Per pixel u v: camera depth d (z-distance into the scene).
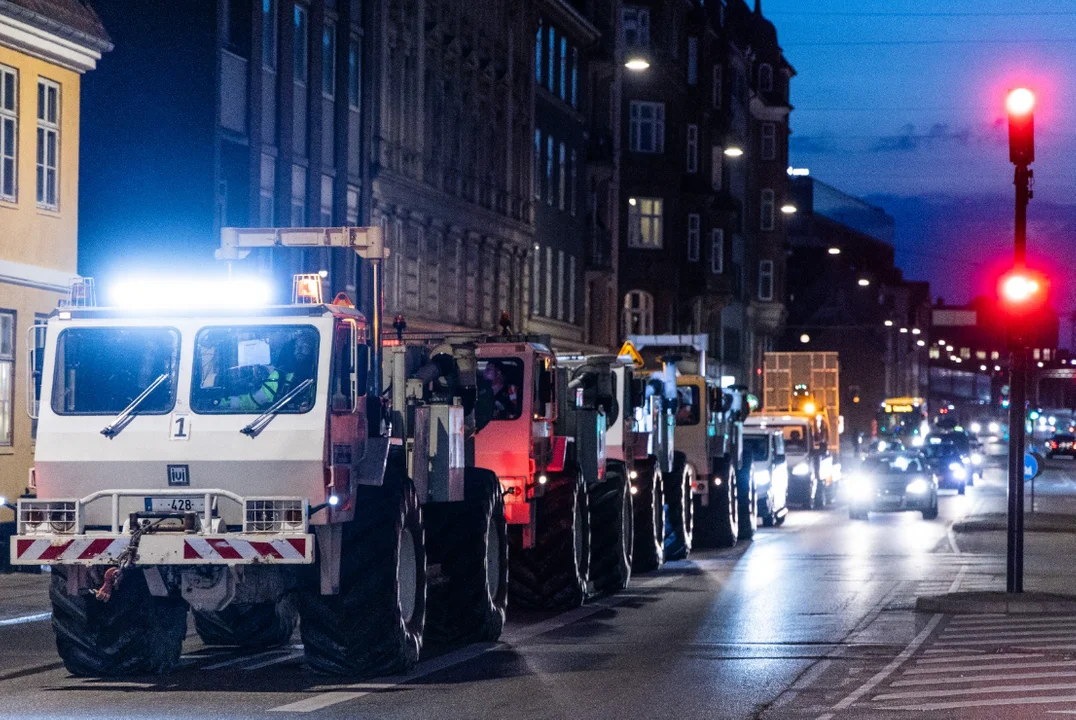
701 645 20.98
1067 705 15.93
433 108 58.16
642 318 92.38
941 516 56.91
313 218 47.34
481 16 63.34
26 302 33.97
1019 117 25.92
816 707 15.91
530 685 17.47
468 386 21.39
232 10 43.53
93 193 42.66
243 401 17.61
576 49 77.81
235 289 18.00
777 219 121.25
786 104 121.44
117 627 18.00
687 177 96.81
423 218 56.91
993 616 24.34
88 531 17.59
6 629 22.75
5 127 33.50
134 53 42.56
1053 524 49.84
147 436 17.59
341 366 17.83
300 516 17.27
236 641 20.91
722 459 40.62
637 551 32.34
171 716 15.41
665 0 91.88
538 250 72.75
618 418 31.17
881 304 189.38
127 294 18.09
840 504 68.44
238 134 43.34
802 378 77.69
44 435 17.75
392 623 17.91
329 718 15.27
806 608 25.61
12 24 33.28
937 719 15.15
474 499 21.25
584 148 79.56
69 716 15.45
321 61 47.91
